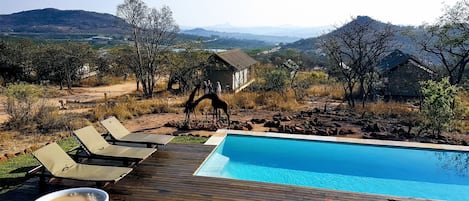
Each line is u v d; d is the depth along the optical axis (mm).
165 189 5820
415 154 8867
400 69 21969
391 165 8719
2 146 9484
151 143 7863
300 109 15422
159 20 24359
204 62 26781
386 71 22047
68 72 30484
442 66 21078
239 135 10172
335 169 8602
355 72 17391
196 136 10516
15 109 12164
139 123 12688
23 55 30953
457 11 17547
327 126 11773
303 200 5430
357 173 8375
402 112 13992
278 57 45938
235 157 9234
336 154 9312
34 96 13219
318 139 9539
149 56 24141
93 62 35344
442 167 8586
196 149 8281
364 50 17062
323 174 8305
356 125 12047
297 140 9688
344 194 5668
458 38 17609
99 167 6000
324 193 5699
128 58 26469
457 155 8711
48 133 11055
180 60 25859
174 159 7469
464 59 18000
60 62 30672
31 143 9828
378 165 8750
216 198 5477
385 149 9047
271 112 14664
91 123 12562
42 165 5695
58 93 25438
